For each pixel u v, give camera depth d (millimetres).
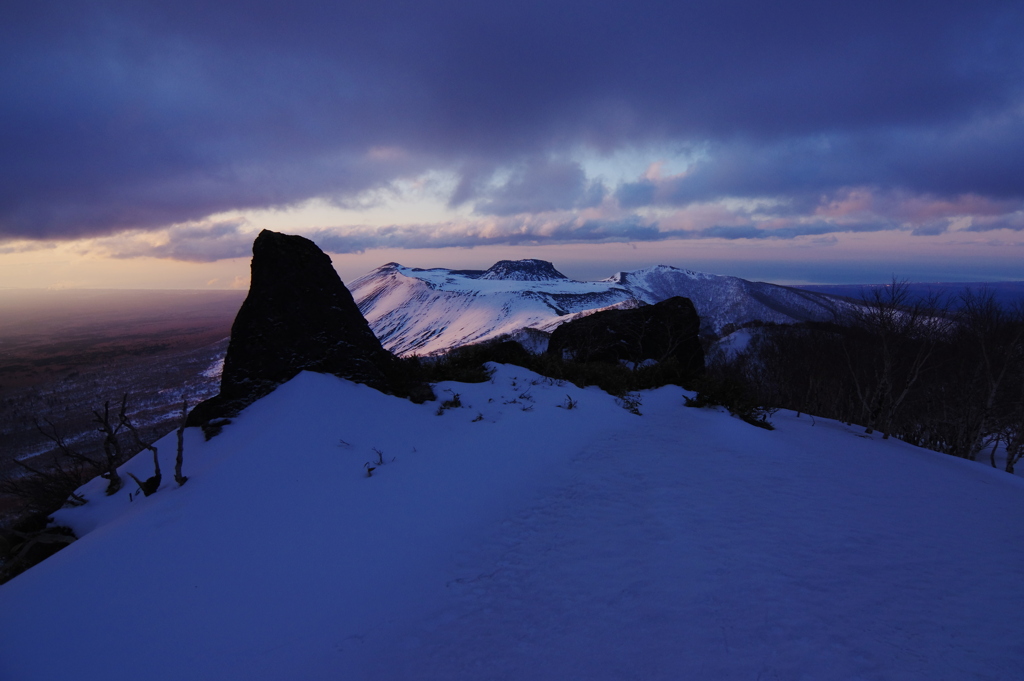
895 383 20594
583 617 3861
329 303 8672
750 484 7125
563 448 8852
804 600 3871
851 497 6727
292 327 8094
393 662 3588
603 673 3191
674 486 6961
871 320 15922
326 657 3674
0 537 5906
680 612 3773
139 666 3482
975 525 5875
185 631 3803
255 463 5957
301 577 4543
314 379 7832
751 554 4758
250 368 7742
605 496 6652
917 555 4805
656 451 8922
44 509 6578
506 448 8242
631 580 4348
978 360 18859
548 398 12008
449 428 8508
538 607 4090
